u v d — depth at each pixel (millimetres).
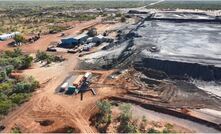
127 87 70500
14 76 77250
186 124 54844
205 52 93812
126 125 51969
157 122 55219
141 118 56469
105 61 88625
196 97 65938
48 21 169125
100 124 53188
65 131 51406
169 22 158875
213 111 59438
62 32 133750
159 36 120000
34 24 159125
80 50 101250
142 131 51406
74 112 57750
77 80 70875
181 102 63312
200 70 76938
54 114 57000
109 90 68562
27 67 84562
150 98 65062
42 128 52281
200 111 59375
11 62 85188
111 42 111625
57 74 78812
